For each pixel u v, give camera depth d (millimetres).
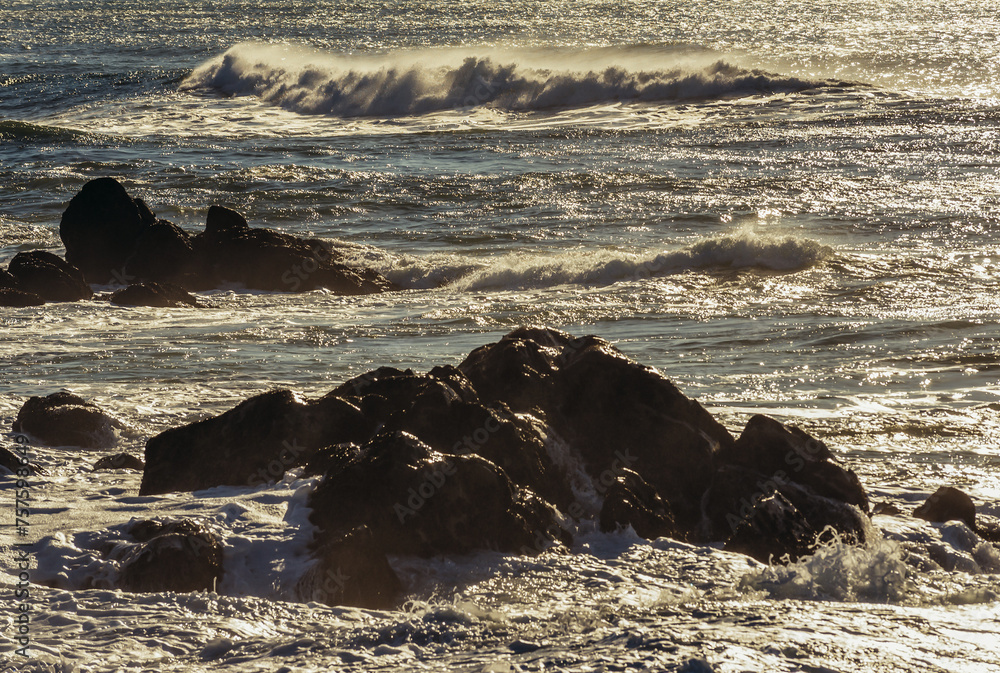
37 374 49625
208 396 44906
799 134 130625
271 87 178000
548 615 17625
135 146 136250
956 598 18734
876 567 20062
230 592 20062
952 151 116312
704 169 112938
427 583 20656
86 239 78312
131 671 14734
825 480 26844
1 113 169125
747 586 19531
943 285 66750
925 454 36000
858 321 57781
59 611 17703
